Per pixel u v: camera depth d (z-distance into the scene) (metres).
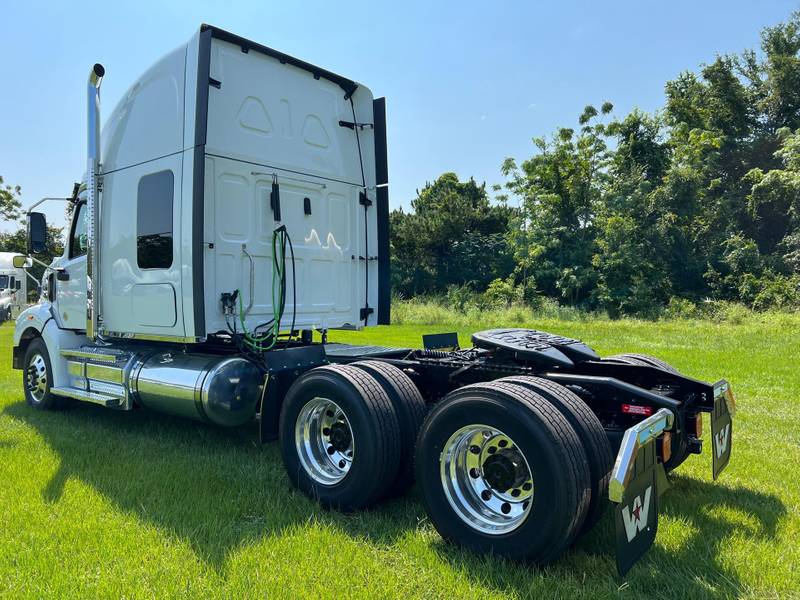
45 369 6.75
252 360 5.09
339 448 4.00
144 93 5.23
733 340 15.70
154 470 4.52
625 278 29.53
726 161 35.62
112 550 3.15
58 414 6.56
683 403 3.87
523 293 30.81
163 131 4.98
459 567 3.02
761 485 4.32
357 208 6.21
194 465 4.66
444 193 40.41
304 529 3.46
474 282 36.25
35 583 2.80
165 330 4.99
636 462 2.84
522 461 3.12
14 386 8.51
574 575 2.96
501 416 3.06
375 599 2.70
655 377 4.21
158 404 5.23
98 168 5.71
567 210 32.66
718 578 2.91
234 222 5.06
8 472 4.45
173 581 2.84
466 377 4.41
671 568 3.02
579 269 30.30
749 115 37.47
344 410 3.79
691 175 30.39
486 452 3.28
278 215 5.35
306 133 5.69
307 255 5.67
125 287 5.43
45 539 3.29
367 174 6.29
